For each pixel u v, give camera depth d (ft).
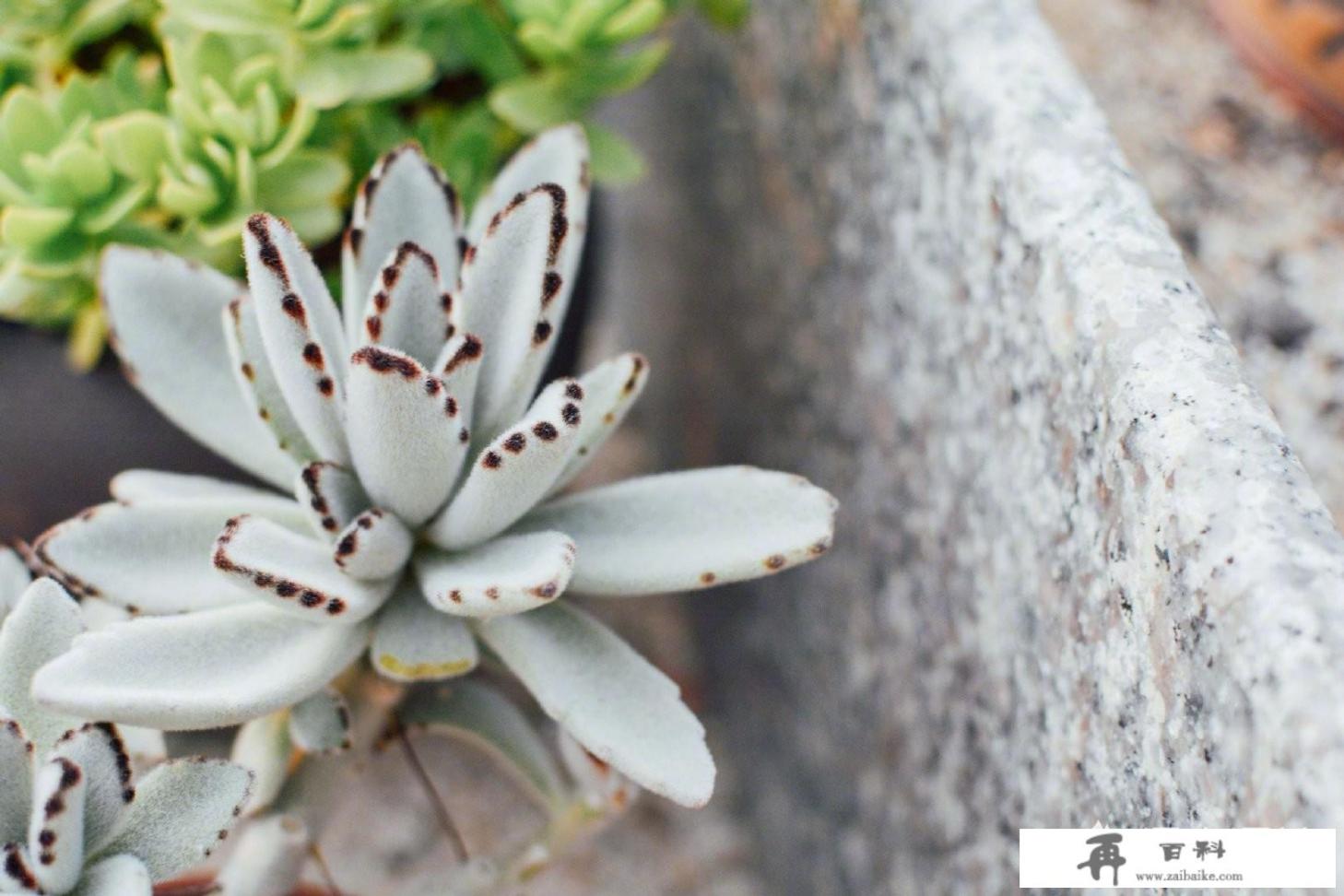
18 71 1.92
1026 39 1.78
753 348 2.20
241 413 1.76
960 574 1.83
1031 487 1.73
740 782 2.38
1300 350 2.08
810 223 2.04
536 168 1.77
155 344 1.75
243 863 1.72
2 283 1.84
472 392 1.67
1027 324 1.73
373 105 1.93
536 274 1.66
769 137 2.10
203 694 1.63
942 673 1.86
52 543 1.67
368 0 1.88
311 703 1.71
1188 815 1.59
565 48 1.90
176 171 1.84
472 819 2.33
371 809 2.32
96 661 1.62
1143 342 1.65
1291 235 2.15
